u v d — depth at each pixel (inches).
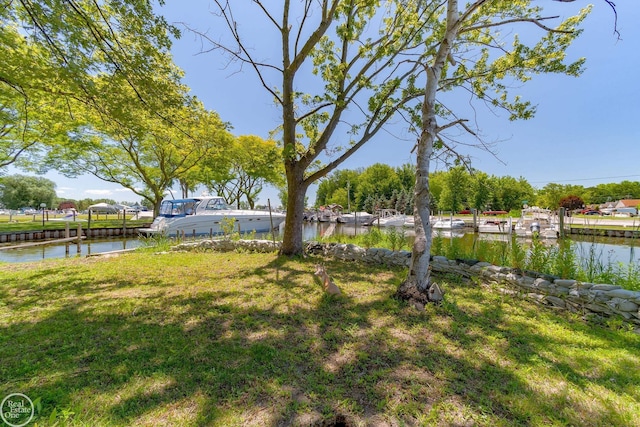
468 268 200.1
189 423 71.9
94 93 197.9
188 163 826.2
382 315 144.5
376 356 105.7
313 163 347.9
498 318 141.3
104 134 618.8
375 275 223.3
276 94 304.8
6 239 637.3
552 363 101.9
